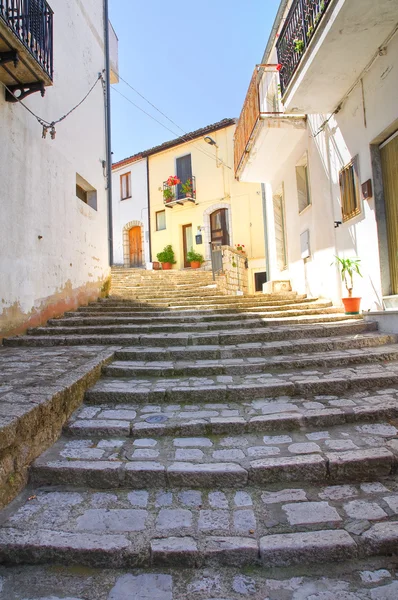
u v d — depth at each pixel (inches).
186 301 324.8
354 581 73.0
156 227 754.8
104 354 190.4
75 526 86.0
